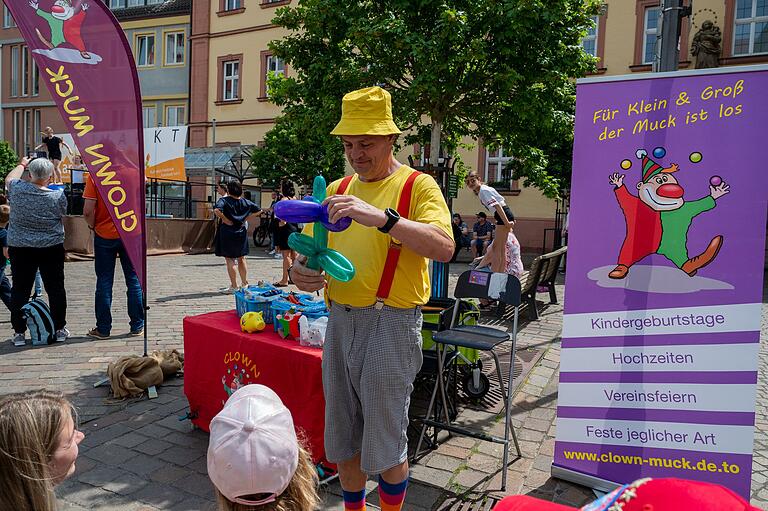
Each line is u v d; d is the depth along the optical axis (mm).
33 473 1360
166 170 17031
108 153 4352
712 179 2570
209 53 25453
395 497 2303
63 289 5617
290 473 1430
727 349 2582
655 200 2686
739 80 2498
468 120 9852
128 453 3295
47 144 15523
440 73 8453
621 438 2840
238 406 1481
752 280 2518
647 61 17812
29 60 33281
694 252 2621
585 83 2805
